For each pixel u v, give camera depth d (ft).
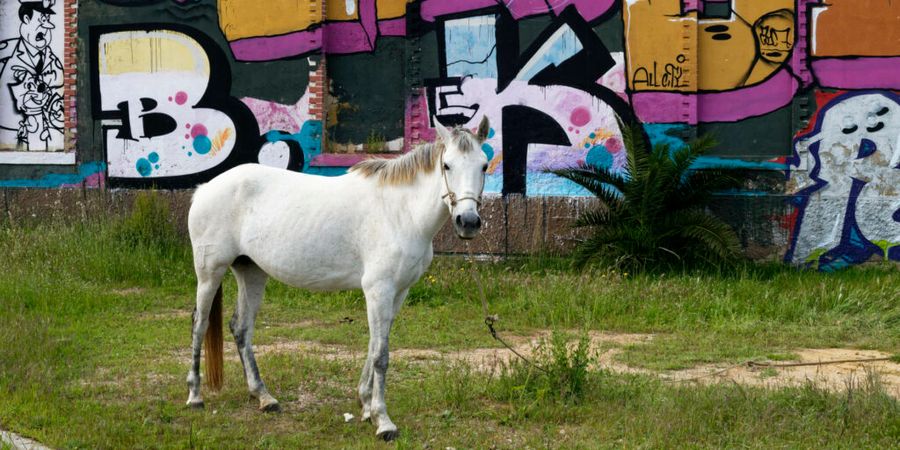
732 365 25.13
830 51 39.75
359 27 42.91
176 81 43.70
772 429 18.52
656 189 36.32
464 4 41.42
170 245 40.93
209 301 20.45
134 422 19.13
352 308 33.17
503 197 41.22
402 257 18.52
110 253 37.91
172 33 43.60
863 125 39.68
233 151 43.42
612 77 40.52
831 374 23.98
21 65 45.57
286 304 33.55
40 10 45.19
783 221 39.81
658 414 19.11
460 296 34.42
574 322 30.81
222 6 43.06
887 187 39.65
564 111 40.88
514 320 30.94
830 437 18.17
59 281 34.60
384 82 42.93
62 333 27.53
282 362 24.30
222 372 20.80
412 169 18.62
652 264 36.81
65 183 44.83
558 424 19.42
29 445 17.51
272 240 19.51
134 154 44.16
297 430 19.12
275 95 42.86
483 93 41.42
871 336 28.76
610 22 40.45
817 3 39.73
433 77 41.88
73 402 20.49
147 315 31.42
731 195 39.96
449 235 41.37
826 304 32.24
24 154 44.91
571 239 40.47
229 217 20.08
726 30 40.50
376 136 43.11
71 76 44.52
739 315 31.24
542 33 40.88
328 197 19.39
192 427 18.74
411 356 25.89
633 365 24.99
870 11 39.45
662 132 40.32
